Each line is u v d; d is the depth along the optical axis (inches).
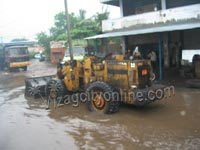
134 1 848.9
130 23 771.4
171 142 249.4
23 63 1101.7
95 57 390.0
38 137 283.1
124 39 856.3
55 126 315.9
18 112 388.2
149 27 725.9
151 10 813.9
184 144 243.1
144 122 311.9
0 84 713.0
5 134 298.7
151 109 363.3
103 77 363.9
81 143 260.2
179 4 733.9
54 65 1298.0
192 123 301.0
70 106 401.7
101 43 992.9
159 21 701.3
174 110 355.3
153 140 256.8
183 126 292.5
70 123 323.3
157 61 790.5
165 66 780.0
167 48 772.0
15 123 336.5
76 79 414.6
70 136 280.4
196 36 716.0
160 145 243.9
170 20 676.7
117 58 370.9
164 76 633.0
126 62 340.2
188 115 330.6
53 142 267.1
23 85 653.3
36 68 1188.5
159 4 791.7
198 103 383.2
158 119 321.1
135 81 335.3
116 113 348.8
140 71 337.1
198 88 483.5
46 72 959.6
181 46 748.6
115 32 782.5
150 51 795.4
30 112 384.5
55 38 1795.0
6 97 507.5
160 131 280.4
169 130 282.0
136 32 661.3
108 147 246.7
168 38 769.6
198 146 237.5
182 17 652.7
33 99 468.4
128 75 338.0
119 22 800.3
